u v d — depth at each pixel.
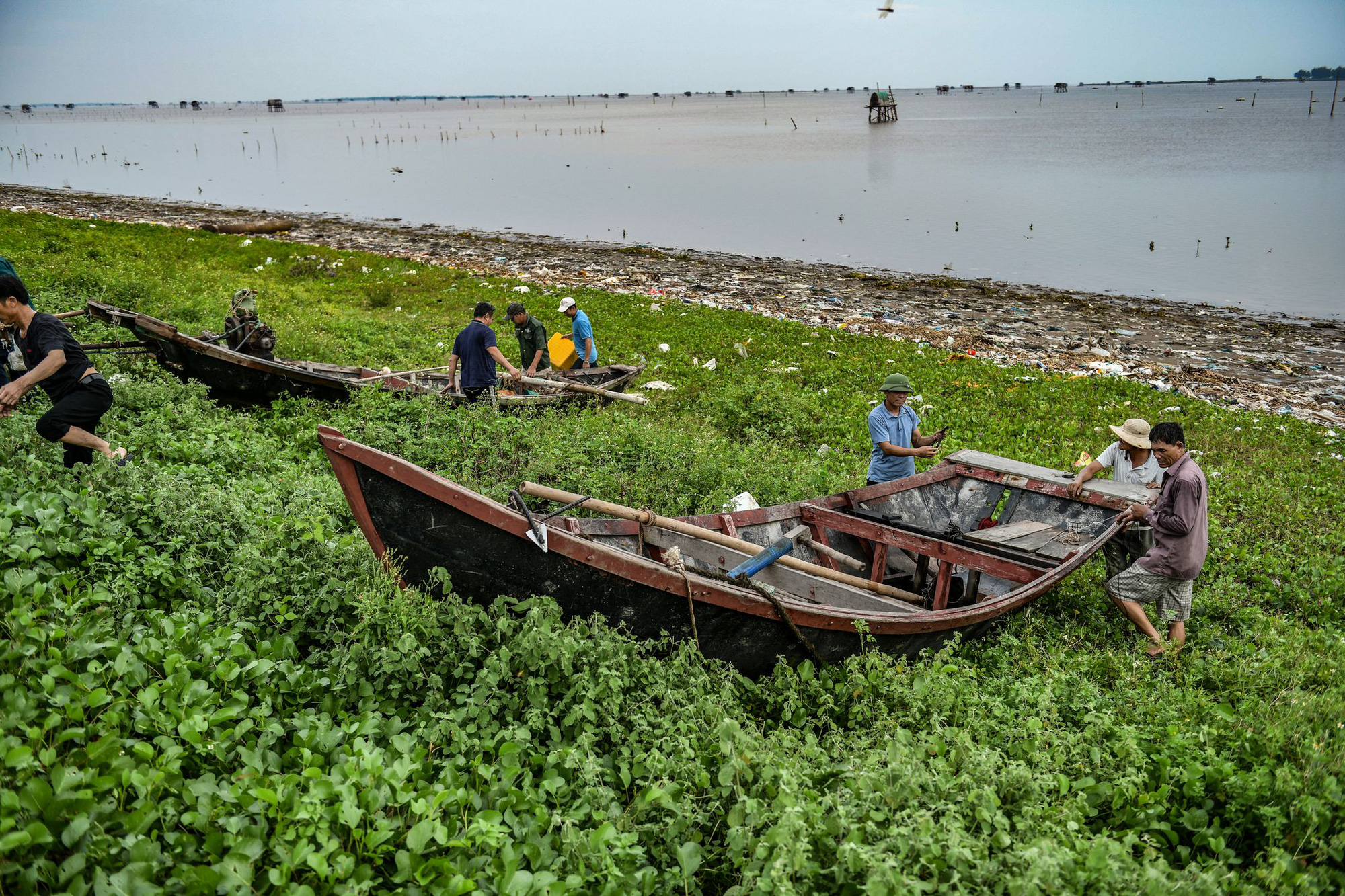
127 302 17.19
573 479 9.38
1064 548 7.70
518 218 49.19
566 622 5.55
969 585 7.70
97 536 5.60
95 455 6.60
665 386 14.98
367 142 139.12
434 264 31.94
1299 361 20.52
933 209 48.16
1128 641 7.38
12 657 4.02
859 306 26.25
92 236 28.92
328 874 3.23
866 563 8.74
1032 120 150.62
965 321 24.44
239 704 4.21
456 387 11.74
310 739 4.12
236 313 11.30
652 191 61.03
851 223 44.72
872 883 3.25
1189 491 6.68
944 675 5.59
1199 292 28.47
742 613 5.70
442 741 4.45
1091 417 14.86
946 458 9.54
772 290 28.53
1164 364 20.06
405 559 5.48
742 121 187.62
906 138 108.06
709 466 10.09
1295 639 7.14
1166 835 4.44
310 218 47.34
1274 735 4.95
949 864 3.51
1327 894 3.96
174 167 88.94
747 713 5.48
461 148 119.31
